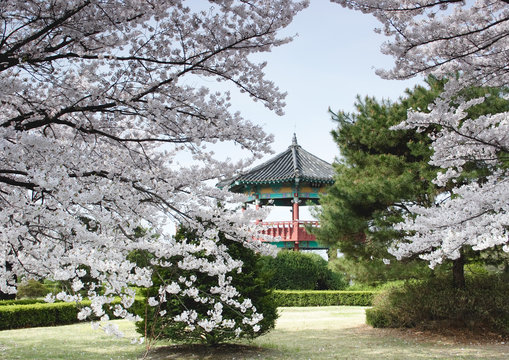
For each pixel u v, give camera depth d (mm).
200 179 5605
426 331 10609
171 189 5398
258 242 5793
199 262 5223
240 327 7867
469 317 10195
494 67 5371
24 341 10023
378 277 11070
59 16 5219
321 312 16828
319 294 19812
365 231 10727
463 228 5434
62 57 5234
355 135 11367
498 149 5441
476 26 5207
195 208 5441
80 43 5531
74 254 3865
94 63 5426
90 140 6344
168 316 7660
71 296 3756
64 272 3705
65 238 4184
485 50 5414
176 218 5508
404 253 6168
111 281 3973
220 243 8133
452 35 5012
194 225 5484
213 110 5316
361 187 10672
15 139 4711
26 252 4273
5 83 5004
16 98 6234
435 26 4945
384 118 11047
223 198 5645
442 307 10273
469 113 9469
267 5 5238
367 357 7789
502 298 9977
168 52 5789
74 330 11992
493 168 8789
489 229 5152
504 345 9117
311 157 21625
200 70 5770
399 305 11172
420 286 11156
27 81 6352
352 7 5082
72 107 5285
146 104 5441
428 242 5781
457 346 9016
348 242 11180
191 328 7875
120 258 4242
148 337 8078
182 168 5688
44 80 5691
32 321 12914
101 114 6184
